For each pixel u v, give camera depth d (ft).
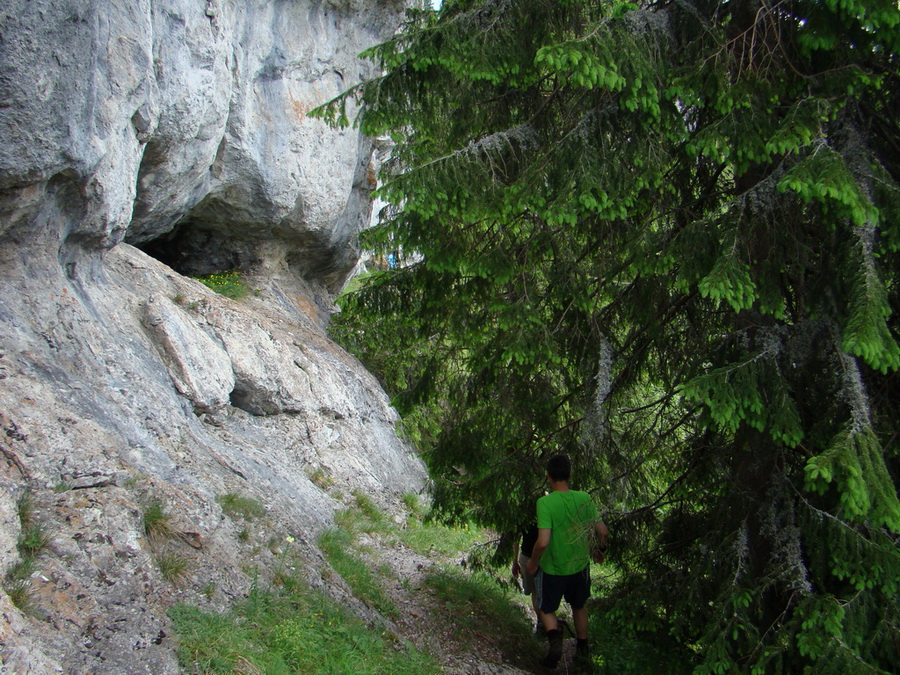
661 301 17.35
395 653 16.14
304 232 41.81
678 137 15.19
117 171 21.21
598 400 16.28
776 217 14.66
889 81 15.28
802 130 12.89
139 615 12.78
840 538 13.07
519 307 16.29
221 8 29.37
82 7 17.63
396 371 39.88
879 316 11.90
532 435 19.33
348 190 43.57
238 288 38.42
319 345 38.32
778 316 14.06
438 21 18.20
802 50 14.16
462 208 15.31
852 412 12.57
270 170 37.47
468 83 17.51
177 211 33.32
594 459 17.97
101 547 13.65
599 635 20.06
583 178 14.33
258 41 35.50
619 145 15.07
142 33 21.48
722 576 15.29
